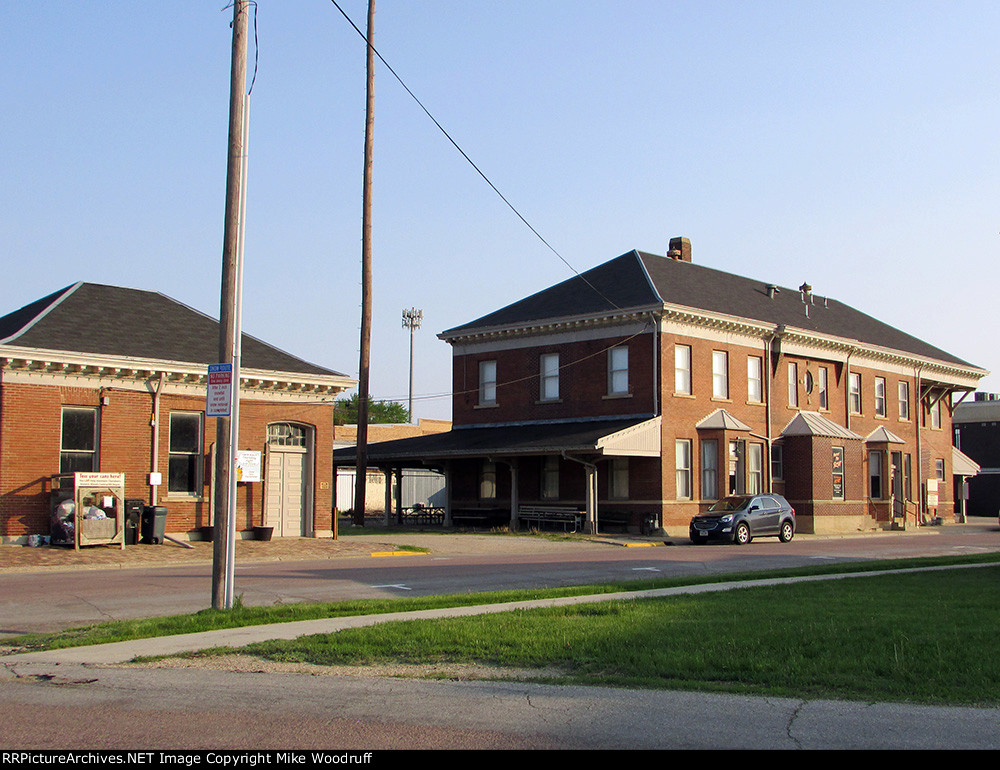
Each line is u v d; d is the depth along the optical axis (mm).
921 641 11273
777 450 45375
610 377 41562
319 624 13656
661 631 12266
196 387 30000
